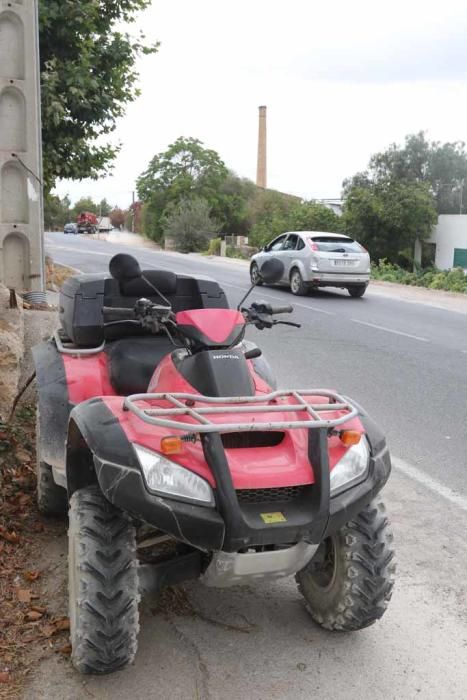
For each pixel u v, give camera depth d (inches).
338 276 746.2
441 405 331.9
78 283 191.2
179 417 130.0
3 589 157.6
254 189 2822.3
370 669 137.3
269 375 187.0
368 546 136.6
